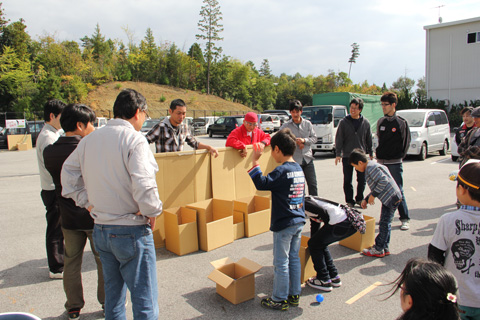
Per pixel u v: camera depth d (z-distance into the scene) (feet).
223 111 161.38
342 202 21.53
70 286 9.26
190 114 150.92
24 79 111.86
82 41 186.70
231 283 9.96
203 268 12.46
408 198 22.39
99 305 10.28
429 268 4.54
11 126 64.59
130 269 7.02
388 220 13.19
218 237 14.16
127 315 9.71
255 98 224.12
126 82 169.68
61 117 9.27
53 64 138.41
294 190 9.49
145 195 6.62
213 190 15.74
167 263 12.86
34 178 32.45
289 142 9.56
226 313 9.68
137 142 6.93
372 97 54.08
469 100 88.33
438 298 4.35
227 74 209.46
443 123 44.01
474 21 85.40
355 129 19.20
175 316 9.54
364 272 12.16
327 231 10.48
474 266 6.27
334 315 9.56
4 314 5.27
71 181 7.54
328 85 229.66
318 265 10.79
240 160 16.81
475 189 6.15
